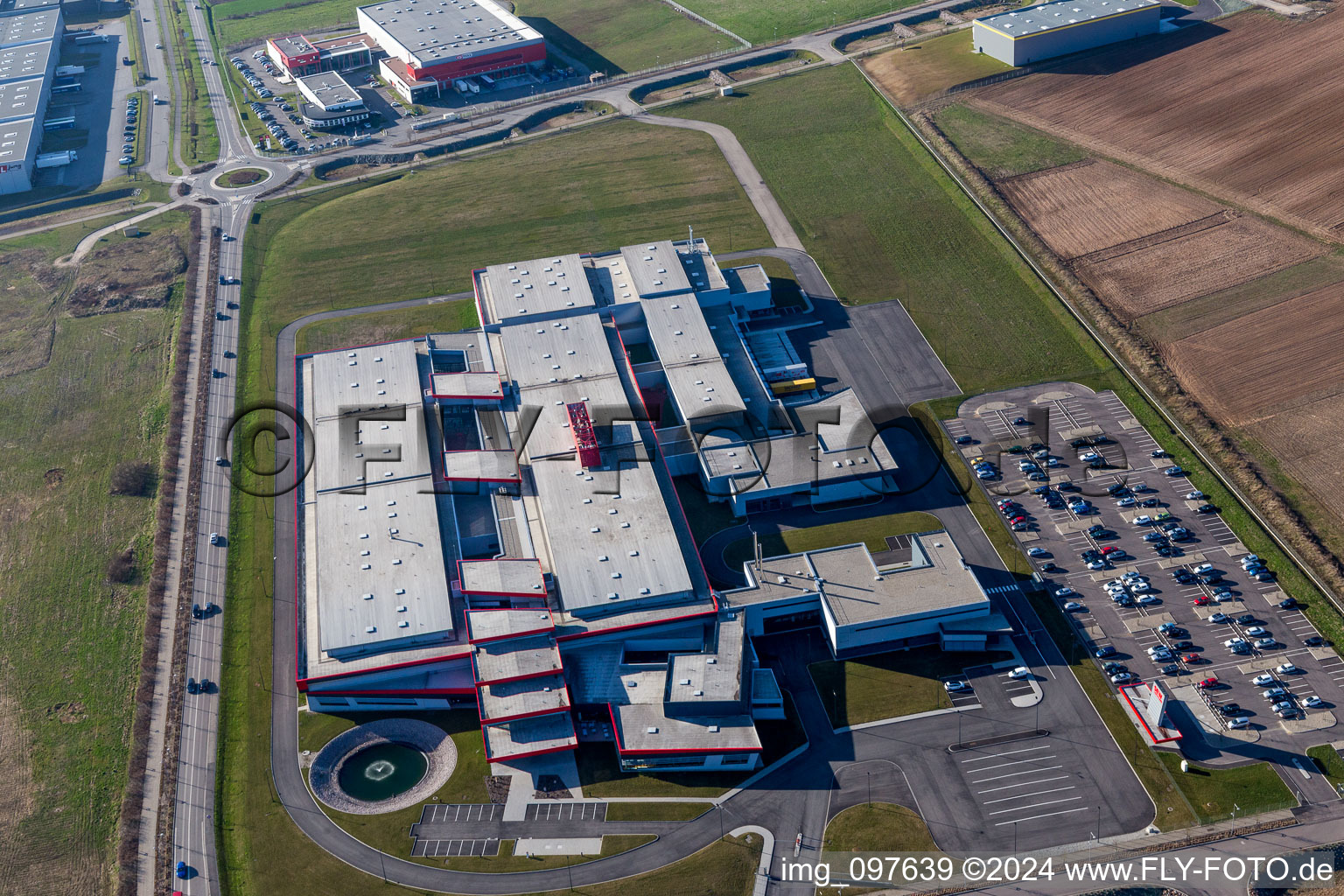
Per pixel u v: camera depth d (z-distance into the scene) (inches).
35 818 4815.5
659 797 4761.3
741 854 4530.0
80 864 4638.3
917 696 5118.1
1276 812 4557.1
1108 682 5123.0
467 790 4837.6
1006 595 5556.1
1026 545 5812.0
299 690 5103.3
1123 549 5753.0
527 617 5226.4
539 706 4936.0
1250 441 6294.3
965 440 6486.2
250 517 6284.5
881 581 5433.1
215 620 5693.9
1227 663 5152.6
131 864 4611.2
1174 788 4670.3
